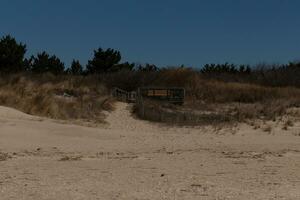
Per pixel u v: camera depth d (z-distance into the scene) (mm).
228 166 12023
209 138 19078
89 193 8312
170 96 33062
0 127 17109
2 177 9898
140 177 10148
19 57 43312
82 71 52125
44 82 34562
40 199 7797
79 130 18375
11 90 27453
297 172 11094
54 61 52000
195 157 13695
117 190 8602
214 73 44344
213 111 30406
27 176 10078
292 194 8289
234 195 8195
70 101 28203
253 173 10898
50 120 21016
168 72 39500
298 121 25688
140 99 29281
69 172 10719
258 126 23547
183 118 26047
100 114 26609
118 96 34719
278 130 22688
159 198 7930
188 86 37688
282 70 45500
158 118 25891
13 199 7770
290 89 38312
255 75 44750
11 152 13820
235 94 35750
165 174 10602
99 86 36688
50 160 12641
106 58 50938
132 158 13305
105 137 17828
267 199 7863
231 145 16812
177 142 17484
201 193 8359
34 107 23594
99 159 12992
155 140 17906
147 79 39562
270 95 35969
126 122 25062
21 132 16766
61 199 7816
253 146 16562
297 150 15562
